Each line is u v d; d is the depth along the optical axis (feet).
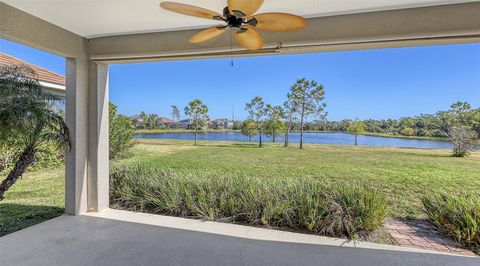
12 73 9.26
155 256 8.15
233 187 12.47
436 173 14.51
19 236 9.50
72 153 11.48
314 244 9.14
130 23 9.85
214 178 13.56
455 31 7.73
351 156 17.29
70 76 11.30
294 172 16.84
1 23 8.11
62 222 10.89
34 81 9.77
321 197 11.02
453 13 7.80
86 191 12.17
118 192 13.34
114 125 20.67
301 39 9.25
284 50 9.73
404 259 8.11
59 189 15.90
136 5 8.25
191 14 6.02
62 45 10.43
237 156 20.26
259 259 8.04
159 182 13.42
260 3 5.11
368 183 14.12
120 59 11.50
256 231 10.23
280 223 10.73
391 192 13.51
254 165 18.29
